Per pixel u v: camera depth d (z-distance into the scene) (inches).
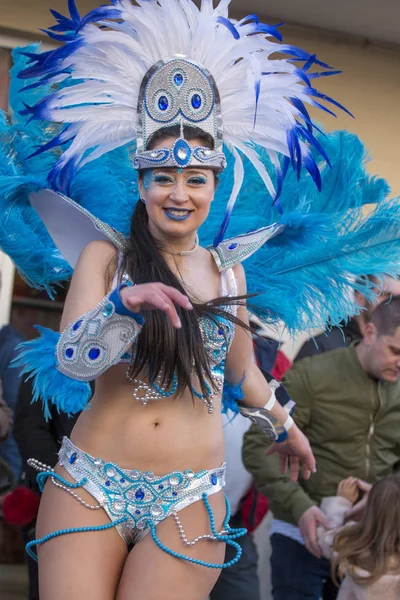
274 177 134.1
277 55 236.4
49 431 161.5
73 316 100.4
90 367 95.2
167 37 109.3
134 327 95.1
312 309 131.1
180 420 104.4
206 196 105.3
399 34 244.8
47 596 98.8
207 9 113.0
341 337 194.4
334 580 161.5
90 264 104.4
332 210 133.0
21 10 217.8
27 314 230.8
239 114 113.6
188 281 108.0
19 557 210.7
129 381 103.3
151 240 106.2
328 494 172.7
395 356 167.3
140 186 106.7
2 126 124.1
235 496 174.9
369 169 247.1
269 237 117.1
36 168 124.5
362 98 247.1
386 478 161.0
